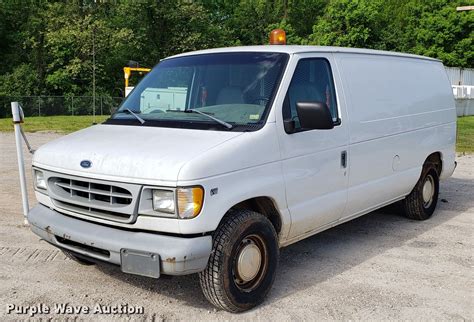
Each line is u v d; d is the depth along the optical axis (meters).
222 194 3.87
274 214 4.53
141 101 5.11
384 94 5.92
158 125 4.57
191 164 3.70
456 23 44.00
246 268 4.16
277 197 4.39
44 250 5.57
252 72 4.73
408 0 49.62
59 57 44.19
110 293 4.55
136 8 47.31
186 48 47.47
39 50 44.97
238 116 4.46
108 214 3.99
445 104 7.33
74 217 4.25
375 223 6.92
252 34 54.69
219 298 4.03
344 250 5.80
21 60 46.84
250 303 4.21
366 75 5.70
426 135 6.75
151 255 3.69
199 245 3.74
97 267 5.12
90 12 44.47
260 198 4.38
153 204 3.76
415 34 45.38
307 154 4.70
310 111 4.27
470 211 7.62
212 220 3.79
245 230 4.07
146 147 4.02
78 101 40.44
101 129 4.75
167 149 3.95
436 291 4.70
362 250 5.81
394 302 4.46
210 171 3.79
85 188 4.07
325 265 5.32
